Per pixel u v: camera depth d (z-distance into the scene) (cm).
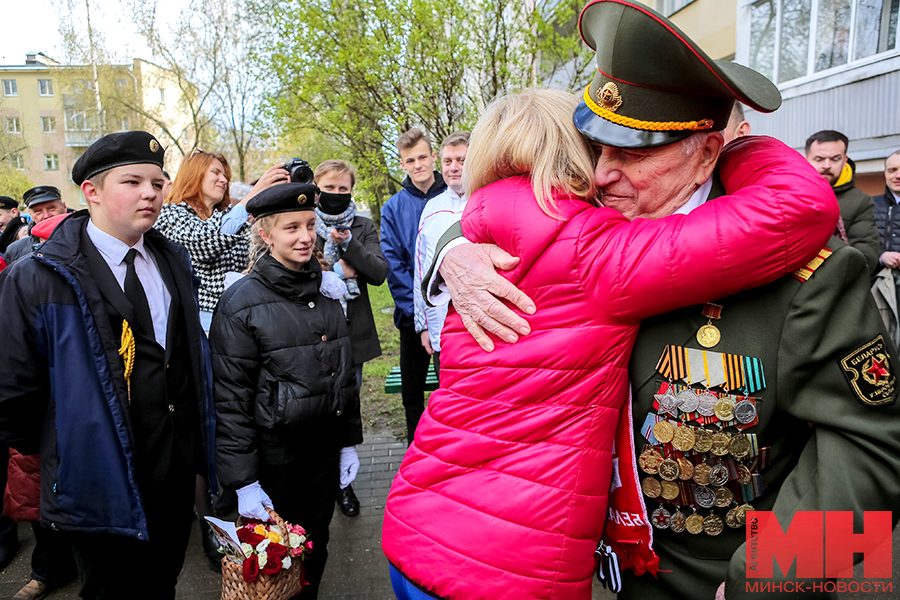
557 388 105
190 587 268
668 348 110
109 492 176
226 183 332
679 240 97
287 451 211
